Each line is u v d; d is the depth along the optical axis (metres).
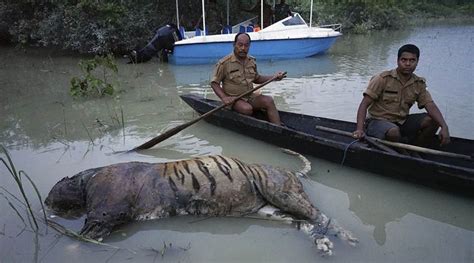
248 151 5.75
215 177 4.03
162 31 12.12
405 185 4.73
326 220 3.89
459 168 4.15
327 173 5.04
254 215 4.07
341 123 5.90
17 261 3.48
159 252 3.62
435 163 4.29
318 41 12.52
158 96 8.63
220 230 3.91
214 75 6.35
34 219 3.91
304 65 11.70
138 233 3.87
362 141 5.03
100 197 3.90
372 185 4.76
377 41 17.50
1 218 4.09
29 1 13.88
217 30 14.47
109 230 3.80
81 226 3.97
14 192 4.59
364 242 3.71
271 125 5.61
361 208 4.29
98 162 5.39
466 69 10.55
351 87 9.01
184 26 14.58
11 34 14.81
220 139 6.19
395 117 5.21
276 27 12.23
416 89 5.08
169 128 6.65
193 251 3.63
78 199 4.14
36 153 5.70
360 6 22.61
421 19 27.16
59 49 14.95
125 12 13.31
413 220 4.09
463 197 4.40
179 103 8.07
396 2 26.36
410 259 3.47
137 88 9.38
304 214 3.91
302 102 7.91
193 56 11.84
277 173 4.12
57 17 13.27
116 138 6.26
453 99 7.86
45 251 3.61
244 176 4.07
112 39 13.20
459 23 25.75
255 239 3.78
